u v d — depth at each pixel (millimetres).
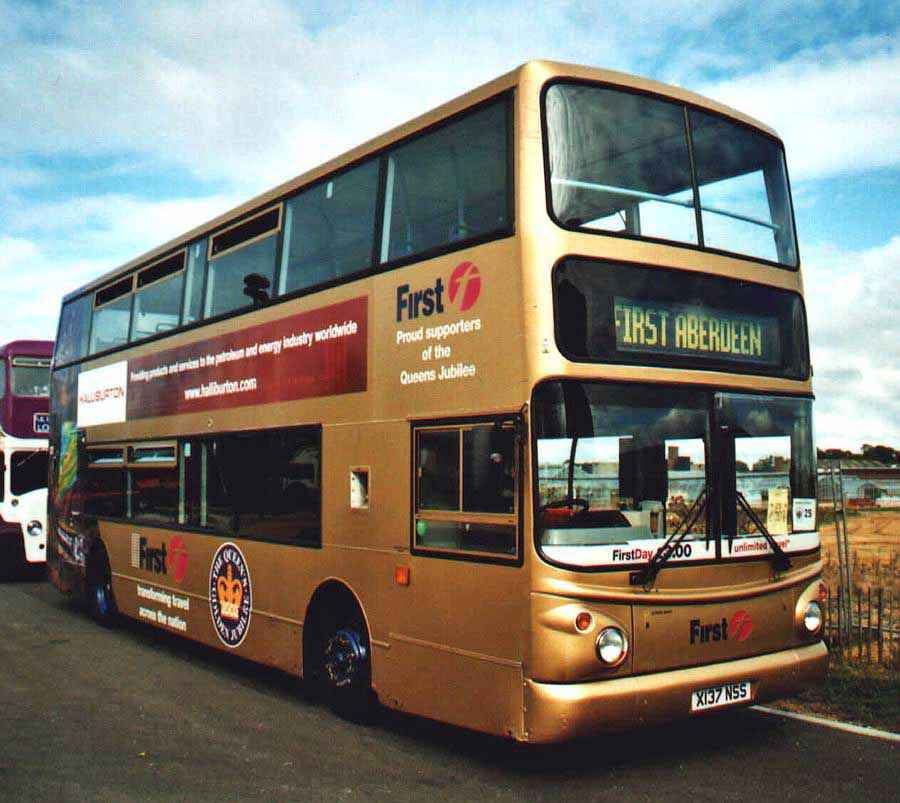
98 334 13477
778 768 6605
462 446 6629
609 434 6242
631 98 6871
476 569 6449
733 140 7406
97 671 9961
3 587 17688
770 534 6926
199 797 6031
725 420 6762
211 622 9961
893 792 6109
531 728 5938
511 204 6371
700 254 6871
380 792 6137
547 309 6141
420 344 7074
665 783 6305
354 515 7727
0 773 6496
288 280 8898
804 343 7457
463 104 6949
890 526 30766
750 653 6695
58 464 14852
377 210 7754
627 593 6125
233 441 9664
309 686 8297
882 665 9461
